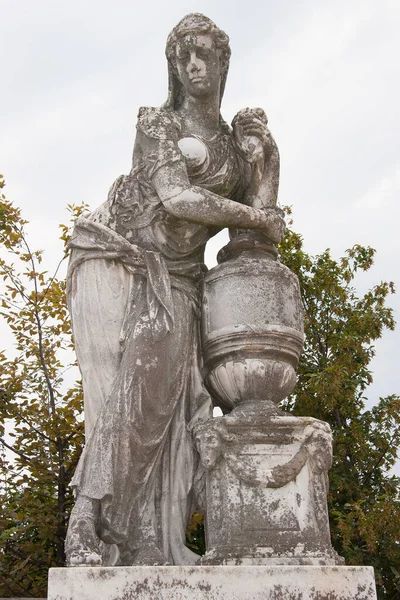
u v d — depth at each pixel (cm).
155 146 322
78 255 316
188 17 346
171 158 317
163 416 294
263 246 325
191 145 331
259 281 307
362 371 733
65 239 702
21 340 679
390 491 673
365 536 591
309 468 281
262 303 304
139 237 320
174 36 345
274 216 326
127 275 311
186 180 316
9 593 546
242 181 346
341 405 708
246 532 270
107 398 292
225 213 312
